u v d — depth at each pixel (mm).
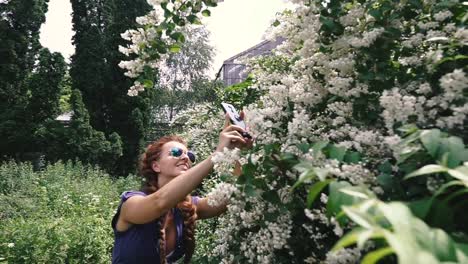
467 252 643
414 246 602
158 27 2152
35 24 18594
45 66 16797
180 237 2201
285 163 1337
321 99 1615
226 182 1486
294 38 1820
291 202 1368
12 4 18125
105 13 20312
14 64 17641
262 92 2441
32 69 18594
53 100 16938
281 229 1388
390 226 750
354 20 1583
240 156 1486
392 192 1120
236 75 11219
